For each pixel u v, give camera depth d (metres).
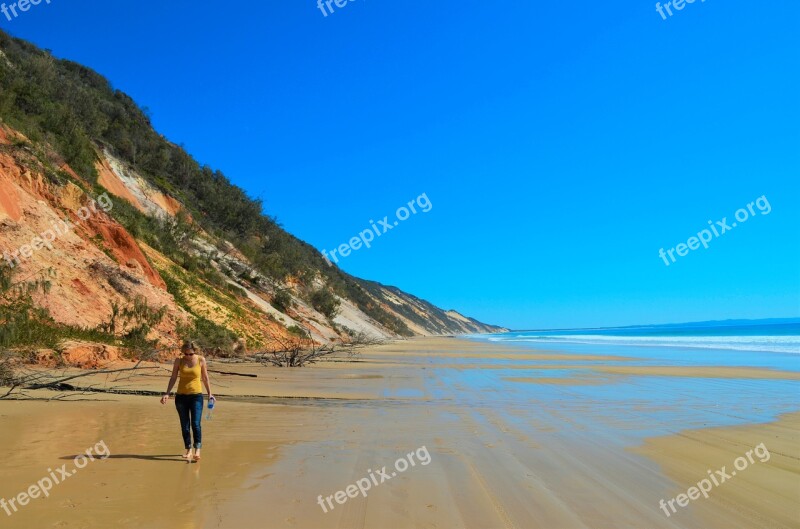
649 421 10.16
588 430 9.20
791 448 7.99
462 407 11.73
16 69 34.66
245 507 5.03
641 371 22.17
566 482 6.10
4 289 15.17
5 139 21.91
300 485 5.76
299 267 58.38
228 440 7.86
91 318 17.52
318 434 8.48
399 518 4.87
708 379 18.78
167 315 21.14
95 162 32.19
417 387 15.65
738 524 4.98
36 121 28.23
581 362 28.39
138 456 6.74
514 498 5.49
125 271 21.20
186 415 6.84
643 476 6.44
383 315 107.25
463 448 7.68
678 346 51.12
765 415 10.99
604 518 5.01
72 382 12.37
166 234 32.41
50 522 4.51
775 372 21.70
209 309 26.64
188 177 51.09
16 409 9.51
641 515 5.13
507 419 10.21
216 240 43.91
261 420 9.60
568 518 4.98
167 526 4.51
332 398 12.92
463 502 5.33
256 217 57.28
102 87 55.94
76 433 7.87
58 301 16.80
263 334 29.73
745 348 45.16
